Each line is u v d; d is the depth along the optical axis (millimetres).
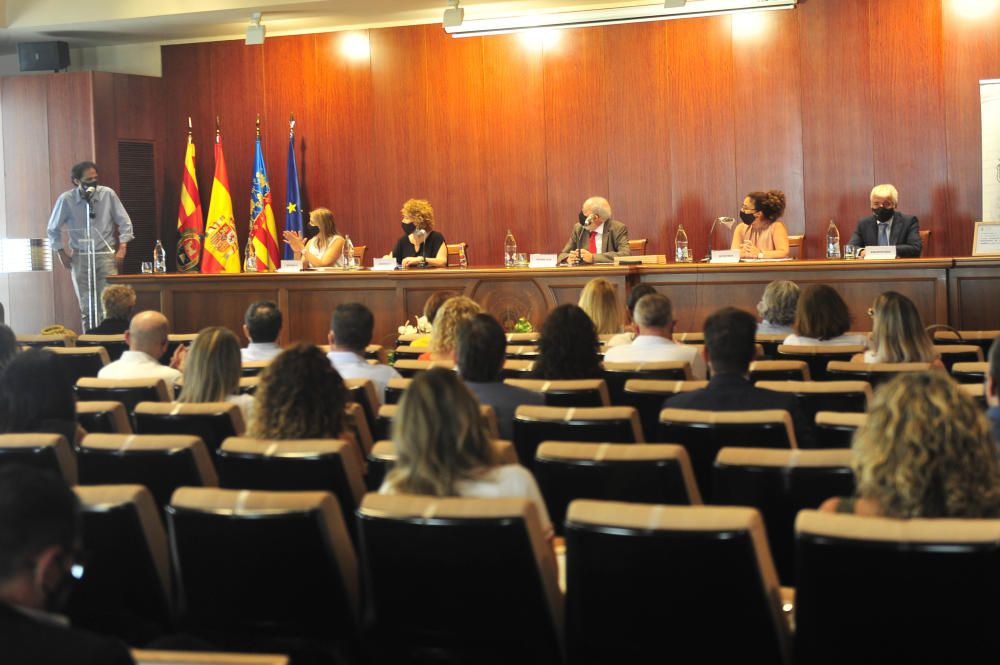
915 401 1971
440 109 11156
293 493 2189
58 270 11688
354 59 11359
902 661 1770
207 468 2883
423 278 8461
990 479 1935
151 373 4676
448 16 10203
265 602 2248
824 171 10180
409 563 2090
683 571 1884
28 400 3219
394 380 4102
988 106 9516
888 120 9984
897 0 9914
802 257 9820
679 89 10523
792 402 3371
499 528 1995
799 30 10195
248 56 11641
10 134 11633
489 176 11062
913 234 8641
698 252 10531
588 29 10734
